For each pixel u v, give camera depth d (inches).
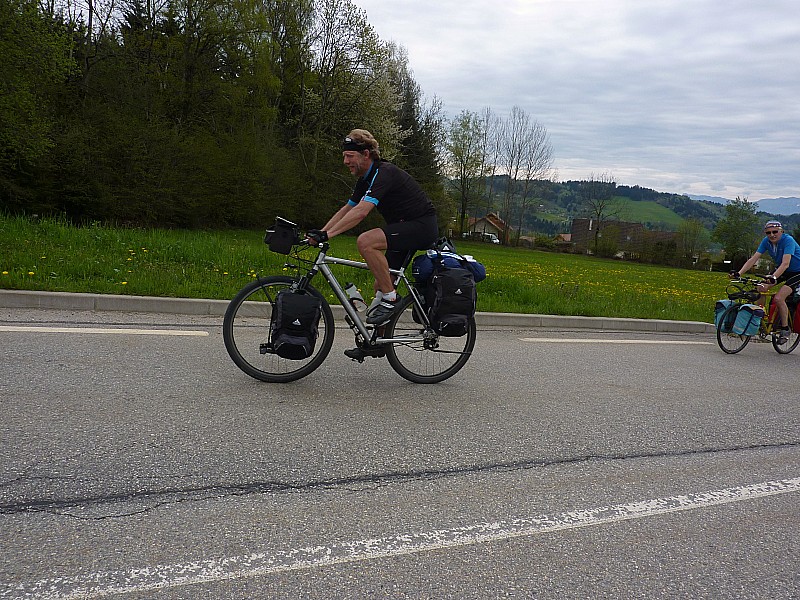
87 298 285.1
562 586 101.5
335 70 1726.1
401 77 2289.6
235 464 135.6
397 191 191.6
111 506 114.2
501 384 220.5
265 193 1643.7
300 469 136.1
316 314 187.6
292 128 1877.5
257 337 194.7
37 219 595.8
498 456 153.6
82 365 196.1
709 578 107.7
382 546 108.7
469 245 2623.0
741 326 321.7
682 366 282.7
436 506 125.1
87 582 92.0
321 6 1684.3
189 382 188.4
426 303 203.3
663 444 173.2
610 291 671.1
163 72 1461.6
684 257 2684.5
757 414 210.7
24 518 107.8
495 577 102.4
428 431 166.1
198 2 1438.2
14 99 963.3
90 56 1285.7
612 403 209.0
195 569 97.4
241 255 474.9
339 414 172.4
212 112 1569.9
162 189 1272.1
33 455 131.3
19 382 175.3
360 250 190.5
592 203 2883.9
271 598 92.1
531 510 127.2
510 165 2972.4
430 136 2367.1
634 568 109.0
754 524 129.6
